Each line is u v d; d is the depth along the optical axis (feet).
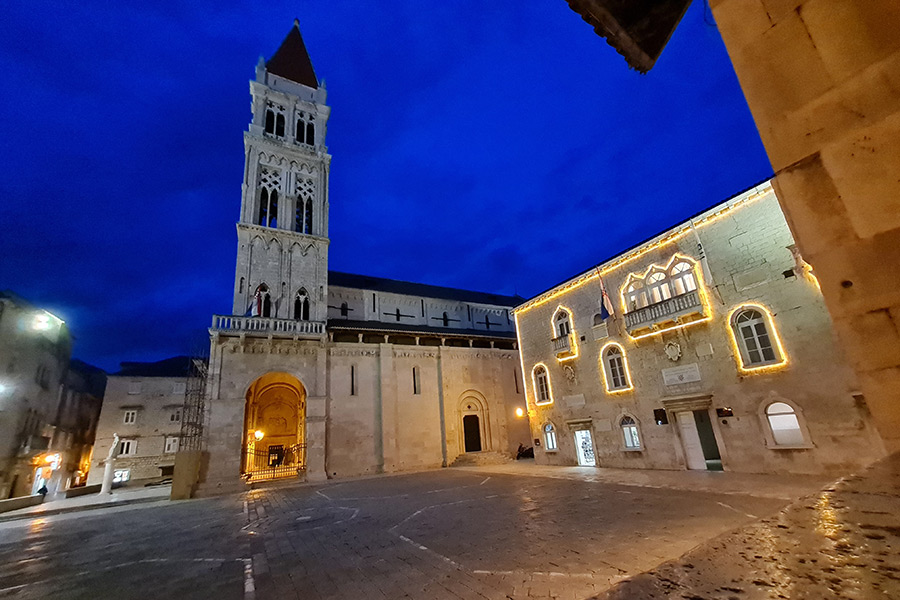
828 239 7.15
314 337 102.12
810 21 7.43
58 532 52.19
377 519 44.93
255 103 124.98
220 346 93.35
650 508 39.06
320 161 127.44
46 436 123.85
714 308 60.08
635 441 70.49
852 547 5.12
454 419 115.55
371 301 136.87
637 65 14.57
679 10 12.78
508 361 130.52
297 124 131.85
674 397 63.98
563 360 85.25
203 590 27.02
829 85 7.19
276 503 63.10
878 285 6.49
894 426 6.31
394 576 26.81
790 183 7.71
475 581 24.72
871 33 6.79
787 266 53.11
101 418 141.59
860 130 6.81
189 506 68.39
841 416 47.50
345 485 80.12
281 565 30.94
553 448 87.51
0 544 46.88
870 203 6.66
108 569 33.53
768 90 8.01
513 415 125.59
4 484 101.71
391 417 106.32
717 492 43.88
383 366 109.91
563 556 27.53
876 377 6.54
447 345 126.82
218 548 37.83
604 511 39.37
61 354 131.85
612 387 75.25
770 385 53.52
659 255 68.49
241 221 109.19
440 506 49.39
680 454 62.64
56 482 131.95
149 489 109.70
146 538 44.83
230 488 82.74
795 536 5.95
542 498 48.91
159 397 150.00
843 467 46.62
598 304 79.20
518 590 22.84
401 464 103.86
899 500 5.75
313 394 99.45
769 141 8.02
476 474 82.74
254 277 106.11
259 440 117.80
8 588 29.81
